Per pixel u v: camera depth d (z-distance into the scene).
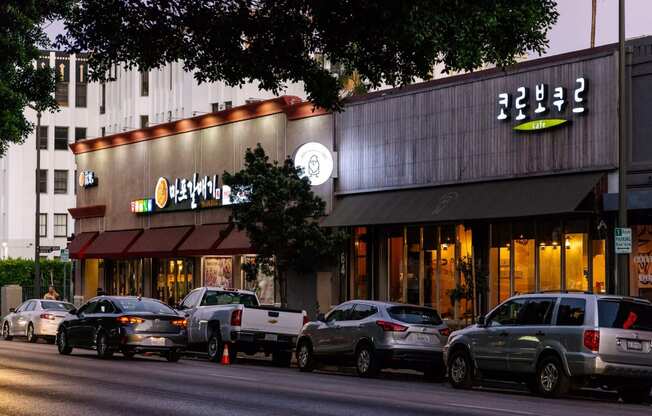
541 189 28.78
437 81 32.78
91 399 17.55
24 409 16.02
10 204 84.44
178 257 46.38
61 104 84.38
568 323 19.84
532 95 29.56
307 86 20.44
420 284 33.44
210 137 44.19
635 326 19.64
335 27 19.06
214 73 20.27
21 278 69.50
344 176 36.31
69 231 85.62
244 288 41.69
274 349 29.28
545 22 19.47
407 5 17.52
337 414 15.65
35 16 24.30
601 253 27.70
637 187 26.53
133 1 19.62
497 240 30.81
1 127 26.09
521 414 15.98
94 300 30.03
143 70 20.45
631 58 27.03
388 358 24.23
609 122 27.45
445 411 16.28
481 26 18.25
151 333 28.34
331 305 36.31
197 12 19.64
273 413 15.69
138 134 49.31
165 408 16.28
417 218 32.09
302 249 34.09
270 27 19.70
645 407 18.98
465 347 22.17
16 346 36.16
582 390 22.36
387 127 34.62
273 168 34.56
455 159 31.92
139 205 48.47
